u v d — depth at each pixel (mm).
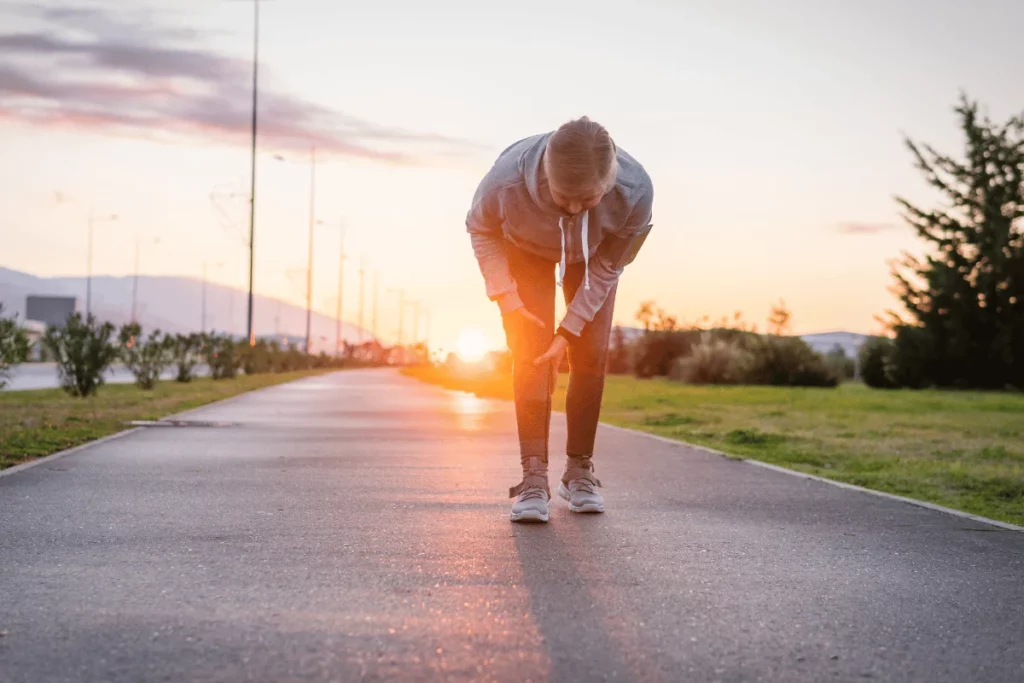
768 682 2547
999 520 5699
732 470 7570
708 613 3217
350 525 4785
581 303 4707
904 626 3115
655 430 12430
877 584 3709
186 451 8492
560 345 4758
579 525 4879
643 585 3592
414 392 24391
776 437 11000
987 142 30578
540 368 4875
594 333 5027
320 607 3199
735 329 39062
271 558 3977
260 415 14055
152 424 11734
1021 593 3598
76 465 7320
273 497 5734
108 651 2703
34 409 13773
